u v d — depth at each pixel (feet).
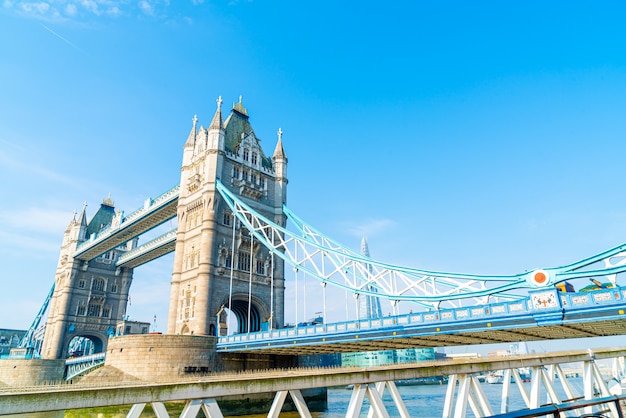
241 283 219.41
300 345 154.61
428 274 139.95
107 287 357.20
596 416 28.63
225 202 228.02
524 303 106.42
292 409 178.09
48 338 348.79
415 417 172.14
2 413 25.76
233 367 185.06
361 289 160.66
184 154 256.11
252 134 264.11
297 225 209.87
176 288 222.48
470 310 115.65
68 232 383.65
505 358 54.39
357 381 37.55
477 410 47.42
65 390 27.84
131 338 173.47
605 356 81.56
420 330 124.47
